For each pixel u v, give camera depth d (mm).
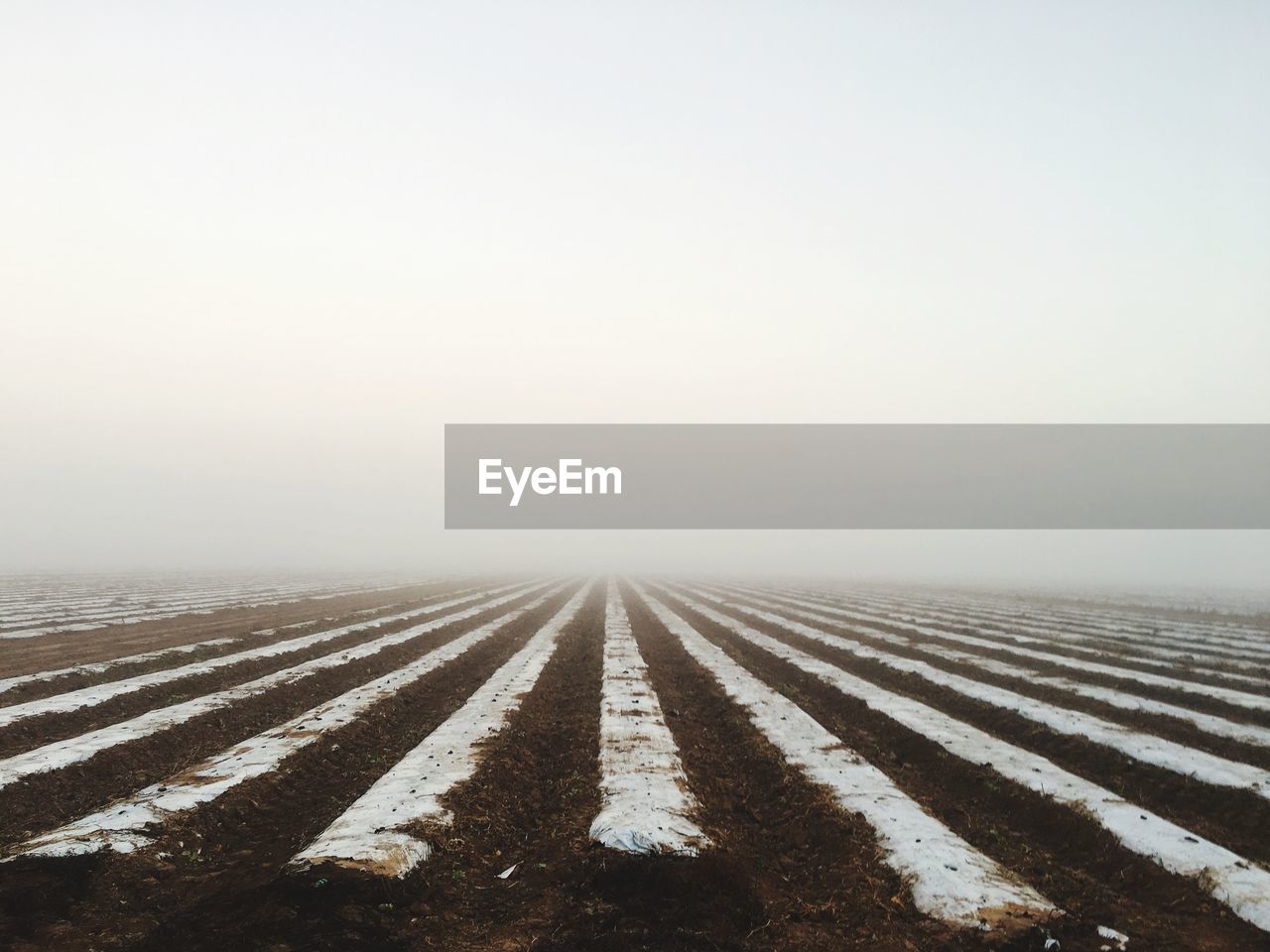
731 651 30016
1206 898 8883
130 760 13555
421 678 22109
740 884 9141
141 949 7434
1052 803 11859
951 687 21516
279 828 11117
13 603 45312
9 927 7652
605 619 45188
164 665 23781
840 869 9852
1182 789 13094
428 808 10953
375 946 7566
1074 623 43938
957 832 11273
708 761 14969
